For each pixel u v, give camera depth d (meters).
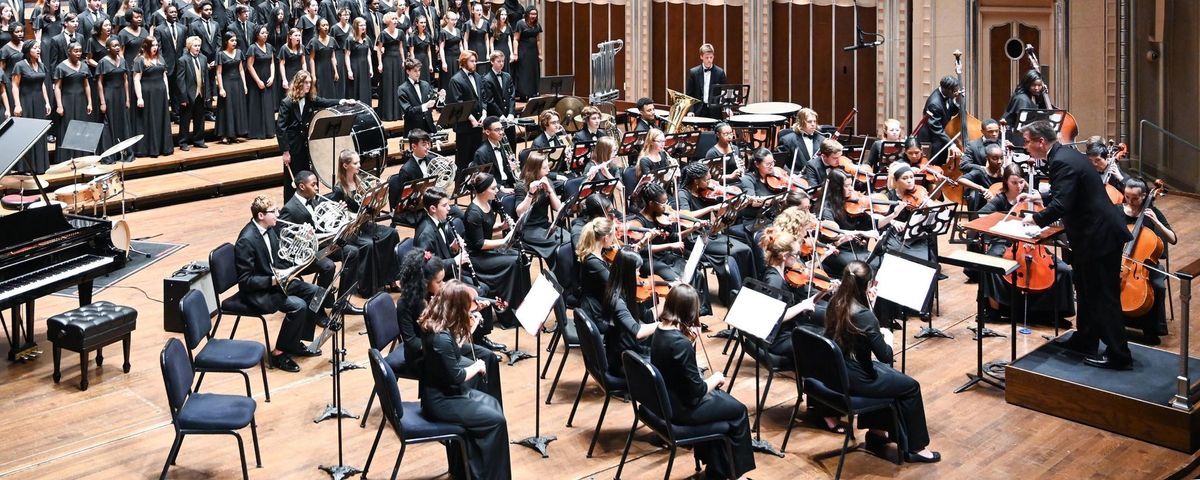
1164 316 10.40
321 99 14.41
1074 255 9.10
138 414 8.96
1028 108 14.29
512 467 8.11
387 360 8.47
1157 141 15.95
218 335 10.53
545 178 11.72
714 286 12.17
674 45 20.27
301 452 8.28
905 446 8.12
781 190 11.74
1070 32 16.19
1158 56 15.69
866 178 12.55
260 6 18.08
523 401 9.19
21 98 15.39
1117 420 8.65
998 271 9.03
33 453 8.30
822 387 8.15
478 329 9.65
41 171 15.33
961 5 16.92
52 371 9.78
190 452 8.31
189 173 16.34
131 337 10.59
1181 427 8.34
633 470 8.07
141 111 16.30
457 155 15.84
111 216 14.70
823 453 8.37
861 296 7.99
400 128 18.78
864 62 18.20
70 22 15.77
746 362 9.98
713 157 13.02
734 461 7.62
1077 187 8.86
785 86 19.14
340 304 8.02
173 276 10.23
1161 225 10.45
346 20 18.39
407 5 19.56
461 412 7.38
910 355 10.16
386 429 8.66
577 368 9.85
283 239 9.88
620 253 8.31
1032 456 8.32
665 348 7.45
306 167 14.59
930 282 8.56
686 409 7.51
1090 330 9.18
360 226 10.70
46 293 9.37
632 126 16.53
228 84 17.30
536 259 12.97
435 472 8.00
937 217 10.15
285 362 9.77
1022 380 9.09
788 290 8.81
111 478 7.93
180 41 16.84
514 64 20.58
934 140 14.78
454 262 10.05
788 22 18.86
